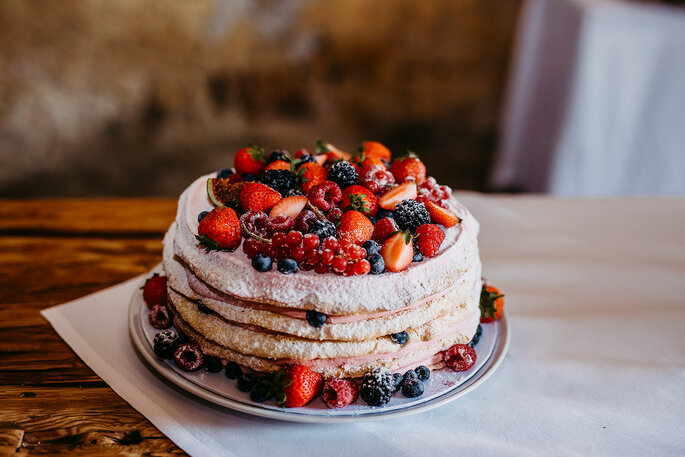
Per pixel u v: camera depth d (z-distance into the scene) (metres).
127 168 2.14
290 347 0.58
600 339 0.68
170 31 2.18
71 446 0.55
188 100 2.25
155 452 0.55
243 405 0.57
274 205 0.63
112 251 0.81
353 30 2.32
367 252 0.60
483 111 2.43
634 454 0.56
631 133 1.47
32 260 0.78
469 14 2.35
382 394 0.57
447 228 0.66
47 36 2.09
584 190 1.50
